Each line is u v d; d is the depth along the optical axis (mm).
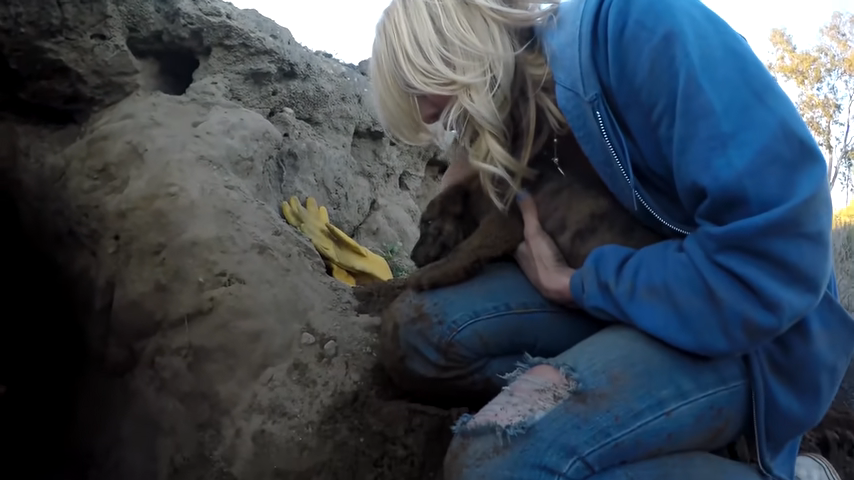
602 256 792
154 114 1595
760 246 665
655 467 739
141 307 1305
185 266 1290
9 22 1531
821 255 672
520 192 881
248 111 1711
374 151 2518
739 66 702
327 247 1761
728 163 674
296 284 1296
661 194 795
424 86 829
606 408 724
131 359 1312
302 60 2070
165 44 1785
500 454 735
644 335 760
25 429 1484
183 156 1457
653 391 729
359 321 1271
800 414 770
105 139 1532
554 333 895
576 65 771
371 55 913
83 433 1370
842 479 1064
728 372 754
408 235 2490
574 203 859
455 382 960
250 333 1204
